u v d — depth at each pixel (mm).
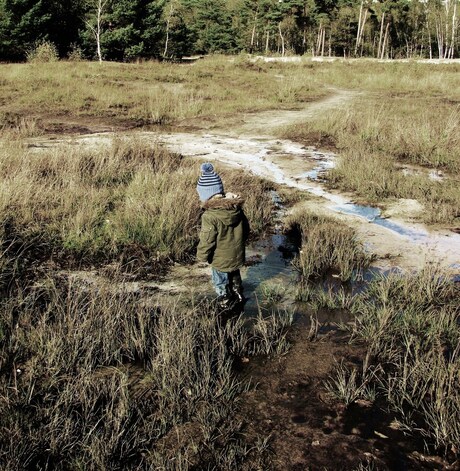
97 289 5090
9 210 6457
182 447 3066
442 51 67062
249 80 24656
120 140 11062
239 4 73875
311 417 3369
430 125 12086
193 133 14062
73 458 2887
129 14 37688
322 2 63188
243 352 4117
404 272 5656
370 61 39281
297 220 7176
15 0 32656
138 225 6414
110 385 3545
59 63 27109
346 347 4238
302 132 13812
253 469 2920
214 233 4523
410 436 3188
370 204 8109
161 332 4023
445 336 4297
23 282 5141
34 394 3404
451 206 7727
